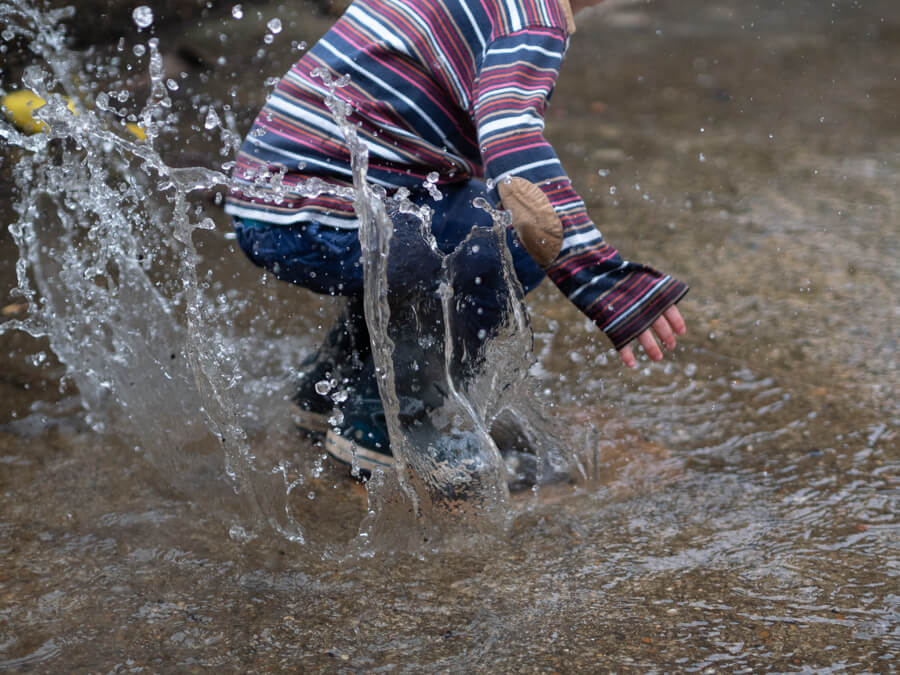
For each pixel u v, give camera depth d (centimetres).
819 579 246
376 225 240
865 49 998
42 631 226
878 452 311
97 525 270
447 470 273
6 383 346
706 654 217
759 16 1152
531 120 242
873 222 536
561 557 257
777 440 320
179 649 220
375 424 284
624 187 596
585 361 379
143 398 321
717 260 484
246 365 360
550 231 242
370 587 244
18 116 439
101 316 346
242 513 277
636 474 300
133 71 613
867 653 217
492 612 234
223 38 708
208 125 279
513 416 315
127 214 385
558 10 256
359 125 259
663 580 246
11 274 408
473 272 265
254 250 273
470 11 251
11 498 282
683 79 881
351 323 304
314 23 772
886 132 716
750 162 648
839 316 419
